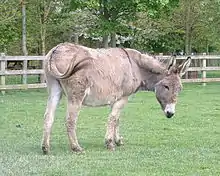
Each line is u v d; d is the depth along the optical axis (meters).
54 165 7.73
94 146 9.55
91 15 25.59
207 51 34.66
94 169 7.52
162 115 14.05
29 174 7.16
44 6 24.11
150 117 13.66
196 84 24.86
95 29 24.81
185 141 10.17
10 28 23.16
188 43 30.52
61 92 8.84
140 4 23.50
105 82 8.95
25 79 20.23
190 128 11.89
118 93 9.18
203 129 11.77
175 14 29.36
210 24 28.55
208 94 20.03
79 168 7.56
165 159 8.30
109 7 23.94
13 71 19.72
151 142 10.04
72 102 8.71
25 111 14.59
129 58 9.39
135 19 25.91
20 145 9.48
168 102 9.41
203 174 7.33
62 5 24.67
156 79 9.52
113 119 9.25
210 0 28.30
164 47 31.97
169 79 9.38
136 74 9.43
